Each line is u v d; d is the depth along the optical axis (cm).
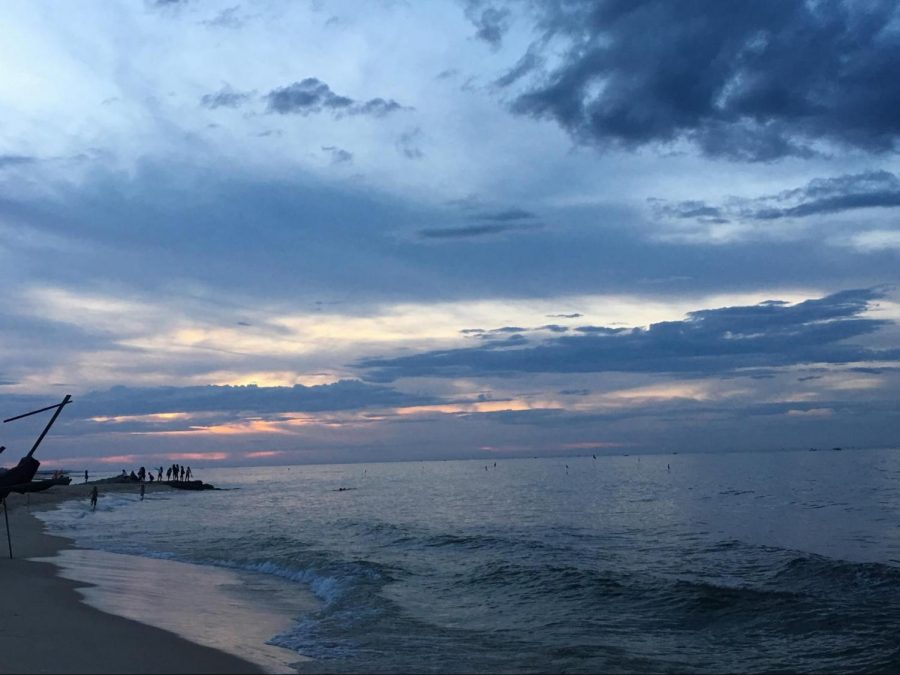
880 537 3253
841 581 1941
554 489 8375
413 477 15112
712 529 3706
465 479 12812
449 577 2034
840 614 1534
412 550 2753
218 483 13762
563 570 2050
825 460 17225
